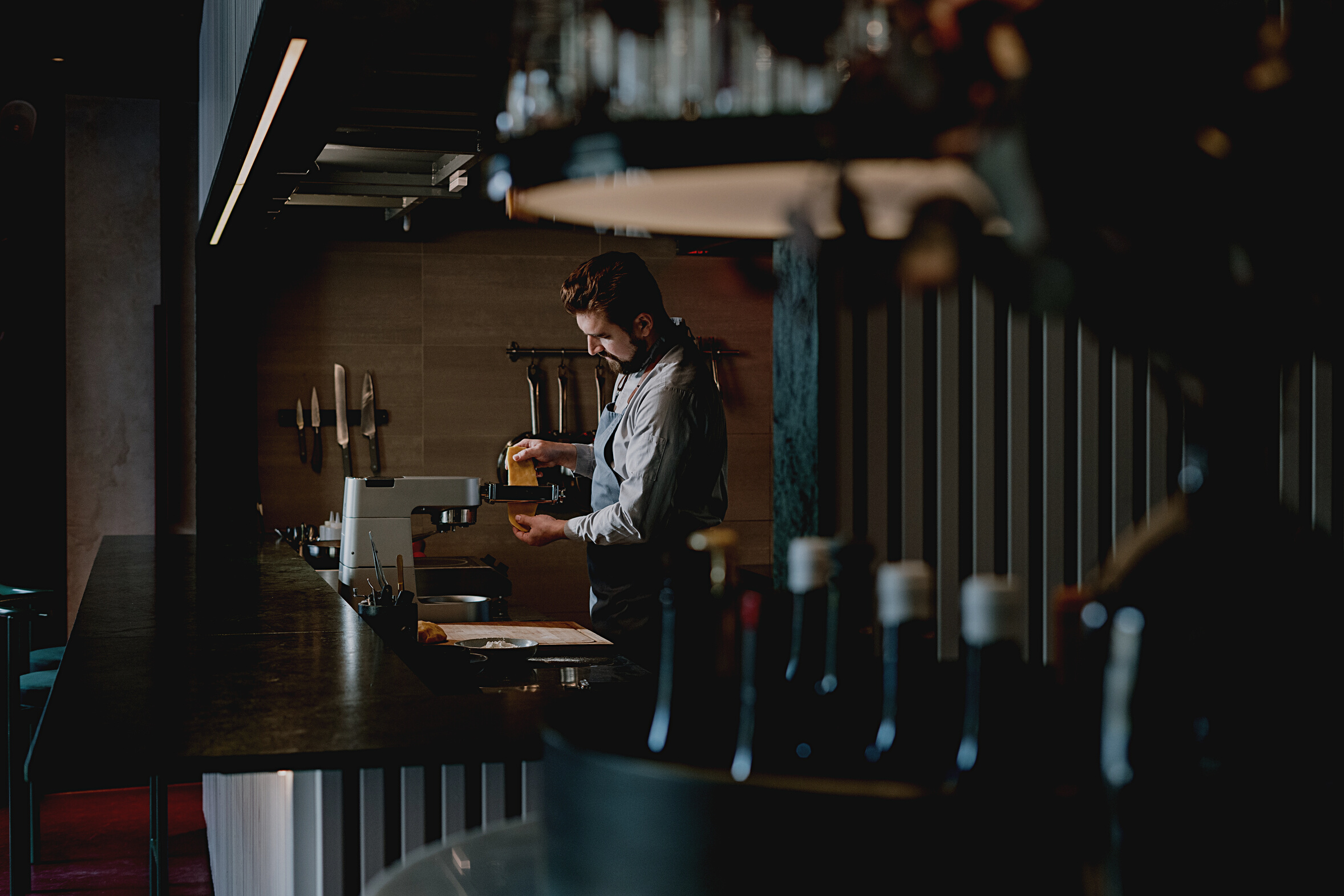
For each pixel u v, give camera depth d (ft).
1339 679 2.87
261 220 12.48
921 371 6.44
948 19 2.26
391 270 16.65
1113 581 3.03
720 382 17.51
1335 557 2.97
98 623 7.83
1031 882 2.42
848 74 2.49
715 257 15.23
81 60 15.76
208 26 12.63
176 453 16.99
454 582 12.19
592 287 9.86
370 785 5.16
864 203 2.38
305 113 7.97
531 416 17.10
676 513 9.84
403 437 16.74
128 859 13.24
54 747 4.58
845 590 3.53
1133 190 2.25
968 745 3.00
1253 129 2.32
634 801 2.58
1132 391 6.92
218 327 15.87
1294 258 2.35
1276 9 5.12
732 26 2.56
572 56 2.72
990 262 2.27
